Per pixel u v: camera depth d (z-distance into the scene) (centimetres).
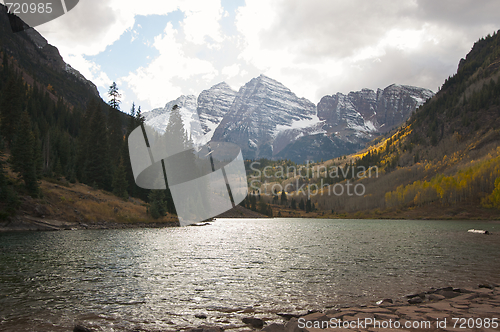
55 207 5947
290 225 10219
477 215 16100
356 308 1358
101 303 1494
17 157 5725
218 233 5791
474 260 2850
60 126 13900
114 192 7906
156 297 1606
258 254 3138
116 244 3631
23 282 1838
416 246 4022
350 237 5469
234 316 1340
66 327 1187
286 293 1709
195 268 2356
